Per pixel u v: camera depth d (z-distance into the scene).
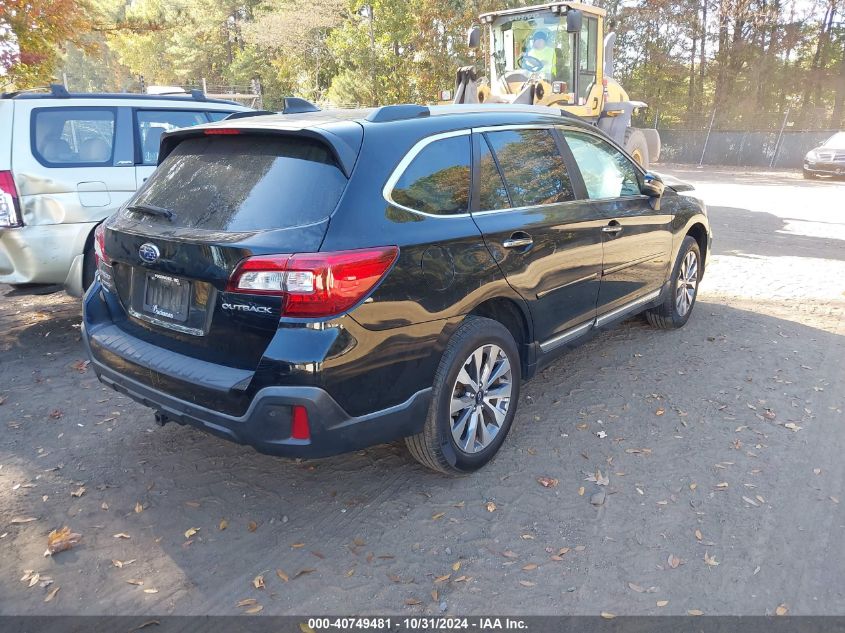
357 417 2.85
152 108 5.88
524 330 3.82
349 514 3.22
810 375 4.85
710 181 22.11
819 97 37.91
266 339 2.72
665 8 37.22
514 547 2.97
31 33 11.91
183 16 54.00
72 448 3.86
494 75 11.98
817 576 2.79
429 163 3.22
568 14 9.98
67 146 5.44
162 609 2.63
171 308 3.06
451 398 3.26
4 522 3.16
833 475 3.55
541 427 4.07
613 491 3.40
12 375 4.91
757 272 7.92
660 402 4.40
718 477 3.53
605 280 4.39
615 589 2.71
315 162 2.91
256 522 3.17
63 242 5.30
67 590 2.73
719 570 2.82
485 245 3.32
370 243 2.78
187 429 4.09
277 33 40.53
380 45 32.50
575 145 4.32
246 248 2.68
